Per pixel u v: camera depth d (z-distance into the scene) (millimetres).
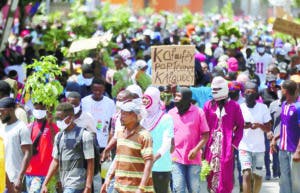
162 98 22547
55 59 19281
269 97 26781
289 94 19812
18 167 17156
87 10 58062
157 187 17312
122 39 39531
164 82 22281
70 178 16203
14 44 45938
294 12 76562
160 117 17000
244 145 20828
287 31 31219
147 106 16922
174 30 51125
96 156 16516
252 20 78625
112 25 45000
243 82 25203
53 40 37812
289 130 19781
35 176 18422
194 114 18766
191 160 18625
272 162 27875
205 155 19516
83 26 42062
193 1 111188
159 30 48781
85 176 16312
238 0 107375
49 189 17641
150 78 25266
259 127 20875
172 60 22219
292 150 19719
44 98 18375
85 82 25062
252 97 20922
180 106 18766
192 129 18703
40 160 18375
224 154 19312
